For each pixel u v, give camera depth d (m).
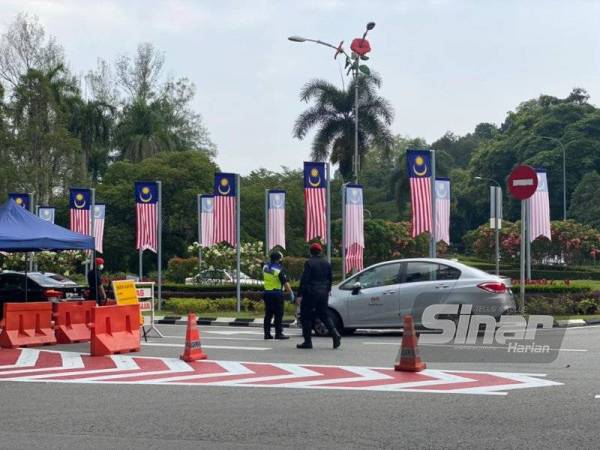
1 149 51.62
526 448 7.33
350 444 7.56
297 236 58.47
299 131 52.28
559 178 75.44
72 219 32.75
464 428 8.16
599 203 70.38
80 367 13.33
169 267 43.00
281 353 14.83
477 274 17.48
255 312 27.30
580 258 53.41
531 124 83.44
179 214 54.59
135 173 55.78
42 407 9.62
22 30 58.06
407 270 17.95
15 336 16.89
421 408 9.23
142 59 70.38
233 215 27.02
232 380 11.52
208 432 8.15
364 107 51.50
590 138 76.31
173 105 72.38
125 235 54.41
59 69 58.25
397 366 12.13
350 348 15.59
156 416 8.98
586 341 16.09
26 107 52.78
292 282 33.78
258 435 7.98
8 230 17.73
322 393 10.32
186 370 12.66
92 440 7.84
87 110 61.19
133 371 12.70
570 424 8.30
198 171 55.41
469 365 12.69
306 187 26.73
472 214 90.94
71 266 37.69
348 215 27.48
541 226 27.55
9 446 7.61
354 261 27.50
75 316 18.22
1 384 11.52
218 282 33.38
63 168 54.25
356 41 41.28
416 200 24.31
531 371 11.99
